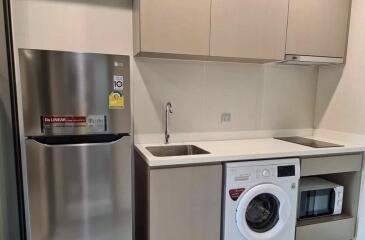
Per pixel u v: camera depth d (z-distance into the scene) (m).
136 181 2.05
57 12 1.86
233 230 1.79
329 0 2.15
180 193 1.66
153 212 1.62
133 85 2.06
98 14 1.94
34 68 1.35
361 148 2.08
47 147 1.40
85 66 1.42
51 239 1.46
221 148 1.97
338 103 2.36
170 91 2.15
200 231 1.73
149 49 1.74
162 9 1.74
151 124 2.13
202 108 2.26
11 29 1.78
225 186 1.75
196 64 2.20
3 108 1.70
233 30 1.90
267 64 2.42
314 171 1.99
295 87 2.54
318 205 2.16
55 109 1.39
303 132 2.62
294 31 2.07
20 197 1.86
